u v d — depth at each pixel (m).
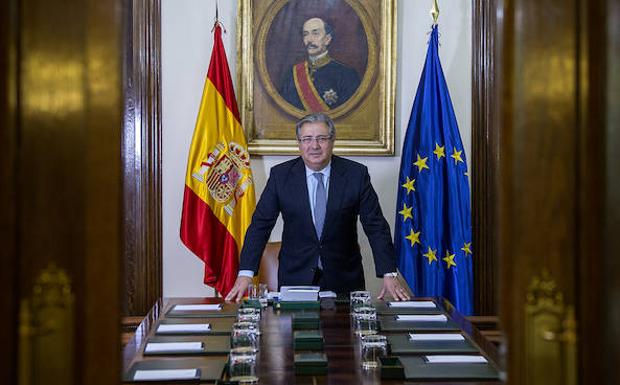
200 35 5.30
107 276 1.57
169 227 5.30
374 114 5.37
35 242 1.55
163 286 5.30
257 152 5.30
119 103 1.57
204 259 4.95
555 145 1.61
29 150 1.54
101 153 1.57
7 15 1.50
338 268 4.14
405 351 2.73
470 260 4.98
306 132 4.04
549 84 1.61
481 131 5.21
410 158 5.06
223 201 5.01
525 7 1.62
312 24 5.36
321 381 2.41
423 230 5.01
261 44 5.33
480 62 5.20
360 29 5.36
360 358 2.69
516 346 1.63
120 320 1.58
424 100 5.07
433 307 3.61
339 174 4.16
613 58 1.56
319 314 3.48
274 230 5.35
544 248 1.62
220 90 5.06
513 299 1.64
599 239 1.59
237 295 3.91
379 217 4.17
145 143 5.05
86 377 1.57
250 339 2.56
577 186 1.60
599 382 1.60
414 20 5.39
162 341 2.91
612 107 1.57
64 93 1.56
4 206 1.50
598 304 1.59
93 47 1.56
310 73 5.36
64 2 1.56
